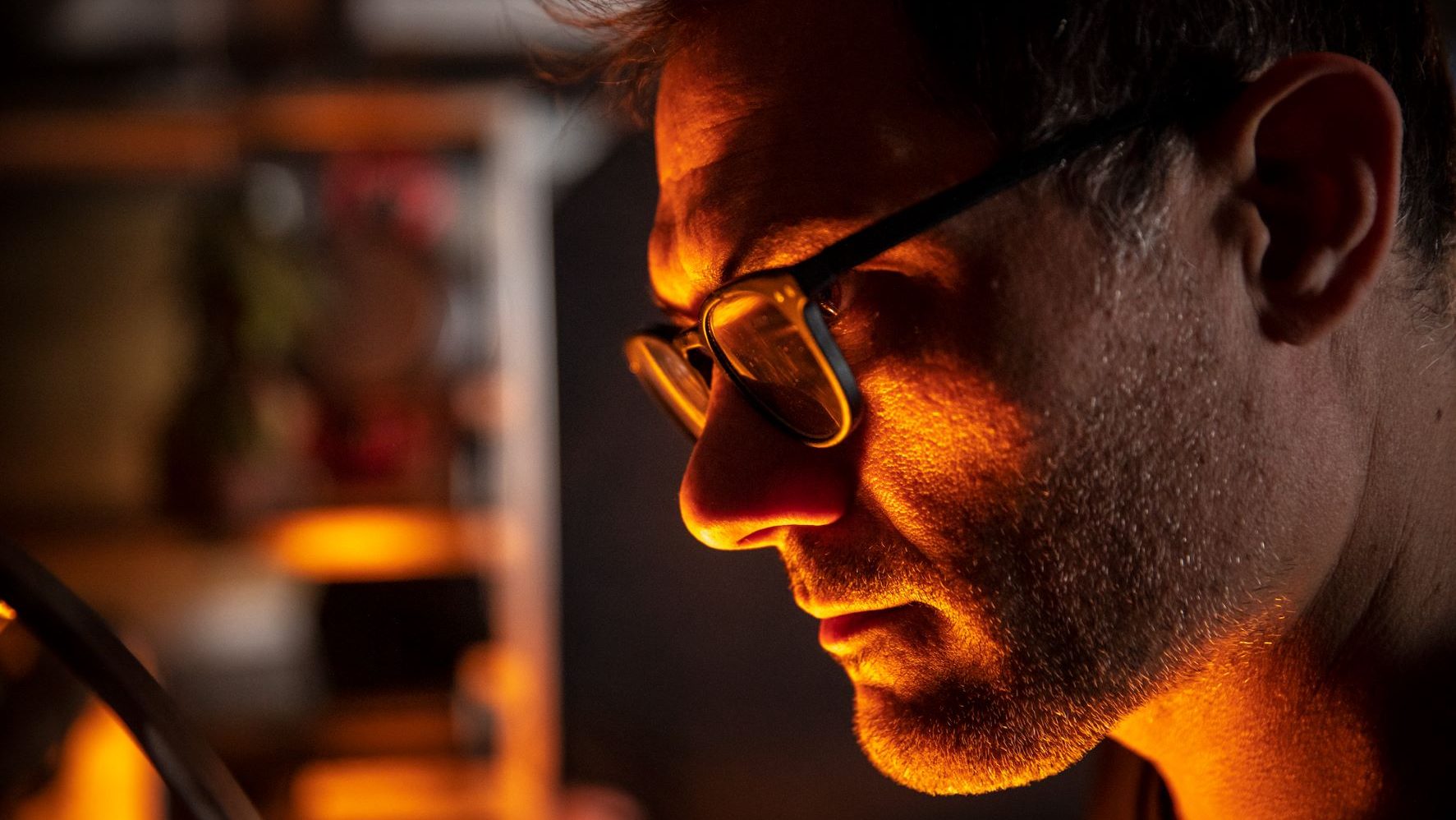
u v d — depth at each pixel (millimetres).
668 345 549
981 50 450
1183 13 457
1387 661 485
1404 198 482
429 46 1331
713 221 476
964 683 476
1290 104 458
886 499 475
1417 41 499
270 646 1452
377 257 1364
